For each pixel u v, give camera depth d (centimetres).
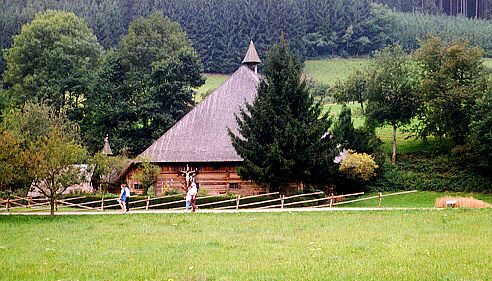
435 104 6056
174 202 3772
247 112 5262
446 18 18775
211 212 3294
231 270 1573
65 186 3338
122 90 7350
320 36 16475
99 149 6988
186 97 7119
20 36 8156
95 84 7344
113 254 1888
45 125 5722
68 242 2205
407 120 6325
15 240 2297
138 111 6944
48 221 3042
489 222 2539
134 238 2286
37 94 7625
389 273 1491
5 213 3509
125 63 7988
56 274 1580
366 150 5603
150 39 8469
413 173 5769
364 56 16125
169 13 15975
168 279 1484
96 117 7100
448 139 6341
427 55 6400
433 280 1411
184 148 5109
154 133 6756
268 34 15538
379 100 6341
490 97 5438
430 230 2345
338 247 1931
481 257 1694
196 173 5050
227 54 14938
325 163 4228
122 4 16812
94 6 16075
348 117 5594
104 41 14675
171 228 2620
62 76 8075
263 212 3238
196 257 1798
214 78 14288
